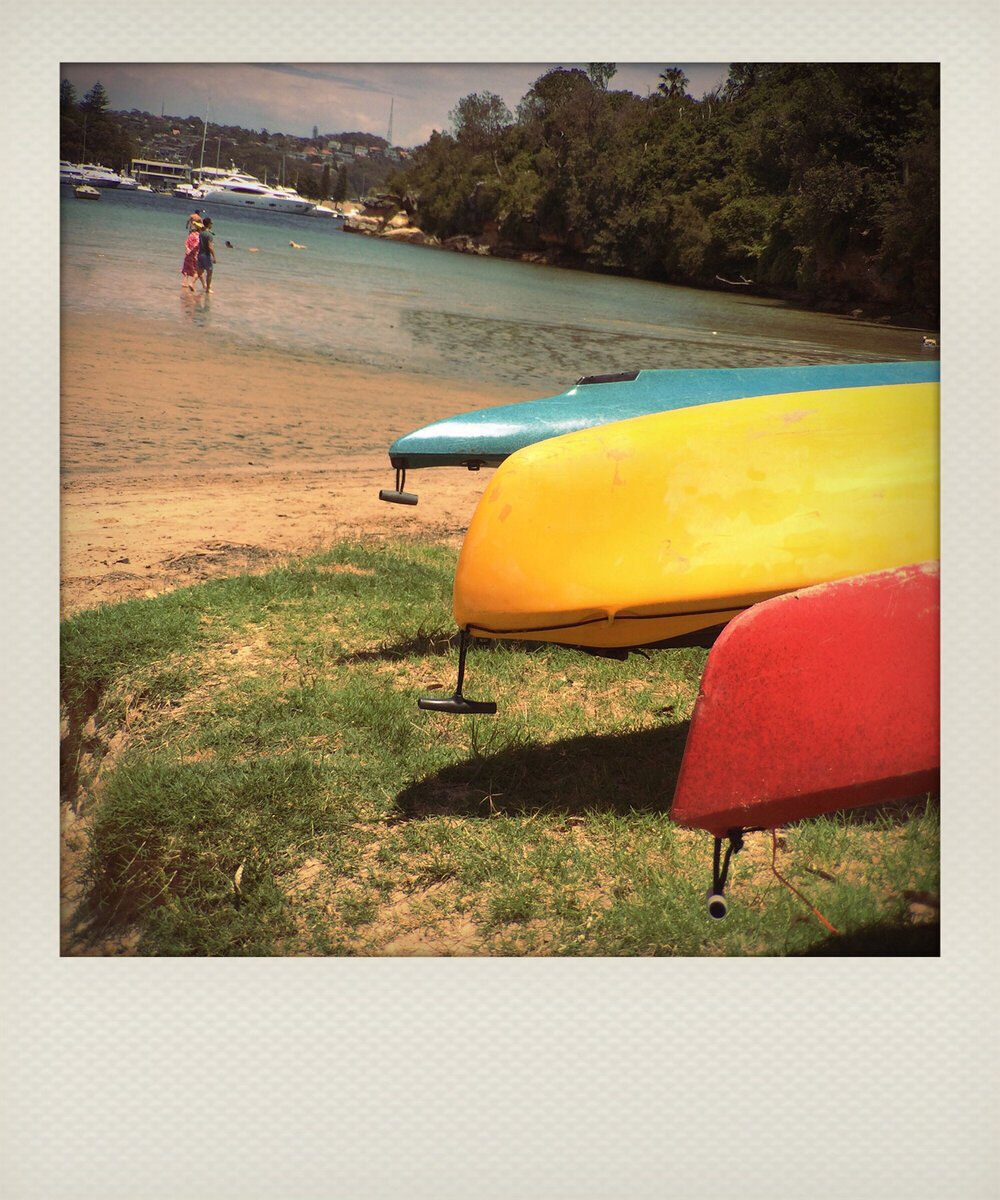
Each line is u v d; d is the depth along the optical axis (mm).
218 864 2432
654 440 2473
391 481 6520
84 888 2619
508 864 2369
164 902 2439
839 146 12781
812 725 2029
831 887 2387
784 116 12211
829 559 2420
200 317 12398
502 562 2430
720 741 1990
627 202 17484
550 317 15977
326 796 2582
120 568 4320
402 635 3557
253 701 3025
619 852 2410
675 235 17828
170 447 6887
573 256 19125
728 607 2404
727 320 16875
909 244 15062
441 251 20281
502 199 18359
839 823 2576
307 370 10141
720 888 2049
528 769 2719
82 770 2971
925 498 2537
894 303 16688
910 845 2521
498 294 18125
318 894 2338
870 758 2061
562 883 2330
